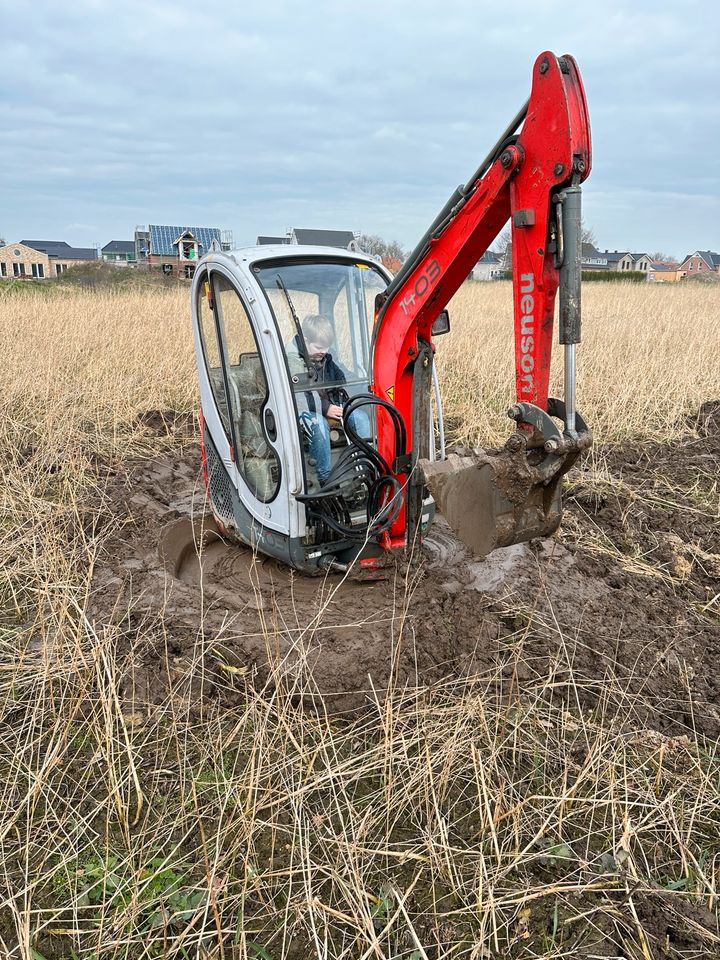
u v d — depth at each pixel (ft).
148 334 39.65
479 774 9.84
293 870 8.55
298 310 14.39
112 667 11.90
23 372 30.86
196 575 16.51
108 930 8.11
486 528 10.82
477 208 11.01
